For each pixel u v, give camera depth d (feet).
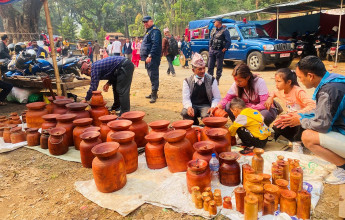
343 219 7.65
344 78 8.23
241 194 7.67
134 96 25.80
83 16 167.32
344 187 8.73
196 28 51.19
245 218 7.29
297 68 8.96
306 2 40.04
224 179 9.14
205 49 45.70
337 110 8.14
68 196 9.69
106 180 9.23
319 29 47.21
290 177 8.38
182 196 8.75
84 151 11.38
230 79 33.81
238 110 12.12
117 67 16.14
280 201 7.72
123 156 10.27
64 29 162.20
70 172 11.45
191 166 8.56
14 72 24.27
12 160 12.80
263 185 8.25
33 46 33.06
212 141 10.11
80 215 8.59
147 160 10.88
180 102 22.80
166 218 8.09
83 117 13.96
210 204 7.76
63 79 20.65
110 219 8.29
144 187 9.62
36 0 72.79
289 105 11.85
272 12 51.65
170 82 32.60
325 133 8.59
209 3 131.34
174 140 9.81
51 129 13.03
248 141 11.84
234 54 40.93
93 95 14.43
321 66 8.52
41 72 22.75
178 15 123.75
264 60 37.37
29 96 23.41
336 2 42.93
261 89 12.55
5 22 73.67
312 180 9.39
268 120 12.60
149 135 10.87
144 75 40.32
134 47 53.57
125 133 10.73
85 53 60.39
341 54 42.01
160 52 22.08
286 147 12.32
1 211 9.23
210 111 13.12
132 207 8.60
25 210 9.15
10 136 14.43
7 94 22.57
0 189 10.50
